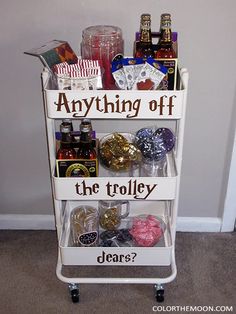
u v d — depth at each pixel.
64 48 1.37
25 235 1.91
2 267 1.73
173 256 1.63
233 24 1.43
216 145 1.71
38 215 1.92
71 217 1.69
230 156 1.70
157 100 1.22
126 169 1.46
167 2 1.41
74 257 1.51
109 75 1.35
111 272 1.70
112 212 1.67
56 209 1.50
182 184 1.82
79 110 1.24
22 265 1.75
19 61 1.54
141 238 1.57
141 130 1.53
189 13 1.42
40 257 1.79
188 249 1.82
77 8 1.43
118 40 1.35
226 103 1.60
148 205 1.80
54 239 1.89
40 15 1.45
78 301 1.57
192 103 1.60
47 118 1.34
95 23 1.46
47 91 1.21
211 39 1.46
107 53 1.34
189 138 1.69
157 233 1.60
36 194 1.86
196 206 1.88
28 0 1.42
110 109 1.24
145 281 1.54
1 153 1.75
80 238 1.56
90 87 1.23
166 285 1.64
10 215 1.92
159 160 1.47
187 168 1.77
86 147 1.34
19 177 1.81
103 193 1.39
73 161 1.33
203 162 1.75
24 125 1.68
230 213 1.86
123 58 1.30
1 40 1.49
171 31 1.35
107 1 1.42
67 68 1.23
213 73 1.53
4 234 1.92
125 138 1.54
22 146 1.73
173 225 1.53
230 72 1.53
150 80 1.23
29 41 1.50
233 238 1.88
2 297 1.59
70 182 1.36
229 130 1.66
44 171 1.80
